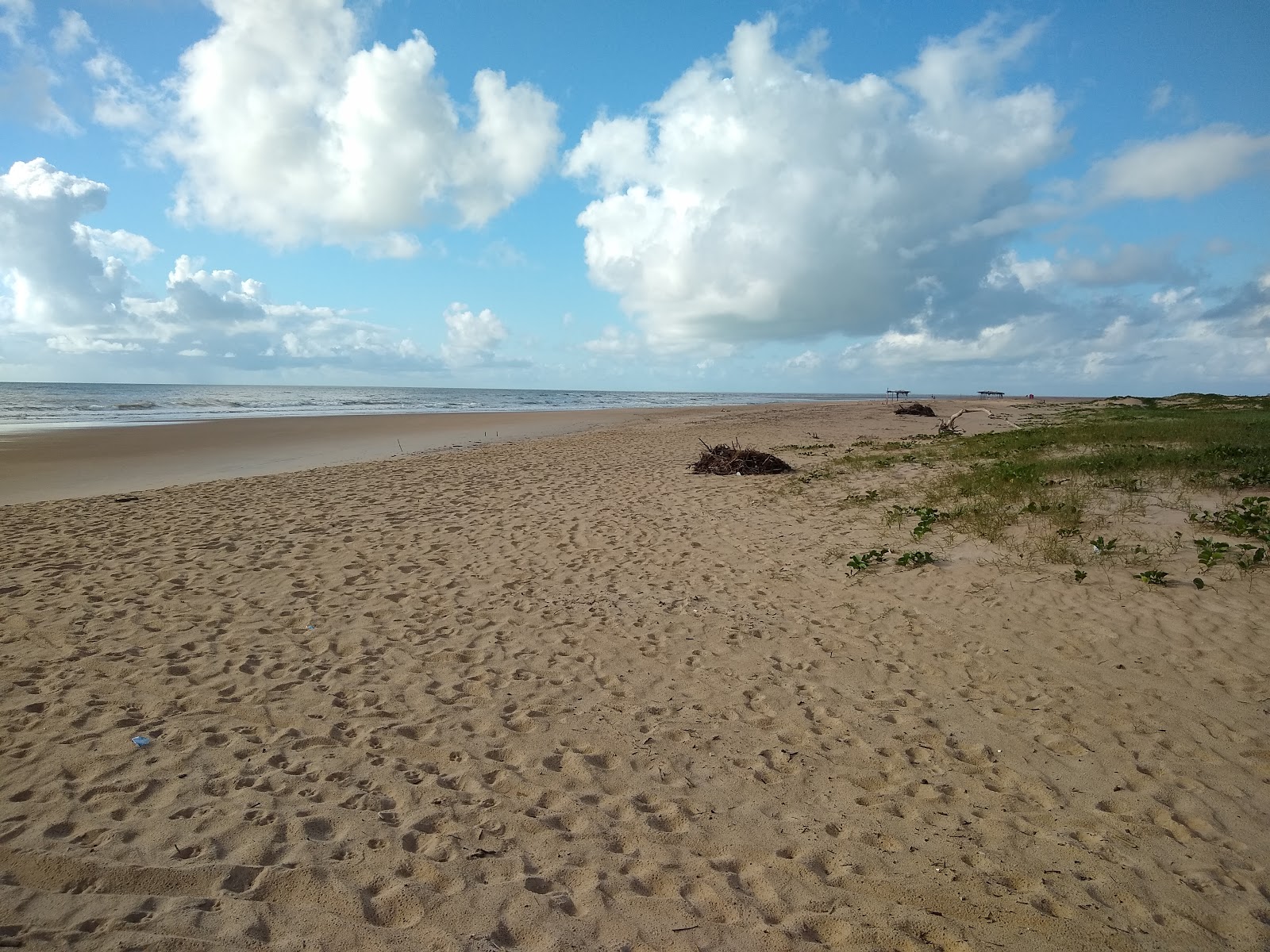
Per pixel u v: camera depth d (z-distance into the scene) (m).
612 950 2.49
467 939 2.51
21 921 2.53
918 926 2.62
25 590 6.64
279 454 18.91
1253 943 2.51
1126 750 3.81
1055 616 5.62
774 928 2.61
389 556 7.87
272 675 4.87
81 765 3.65
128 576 7.11
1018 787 3.55
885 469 13.05
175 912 2.60
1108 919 2.64
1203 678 4.50
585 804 3.42
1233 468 9.60
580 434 25.11
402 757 3.85
